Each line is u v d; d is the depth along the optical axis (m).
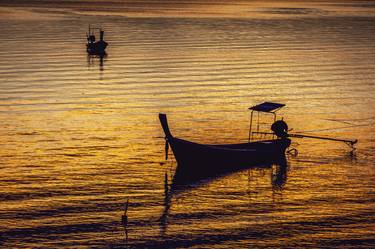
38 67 171.62
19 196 83.75
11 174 90.94
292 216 80.00
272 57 193.75
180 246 72.25
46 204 81.69
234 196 86.38
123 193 86.06
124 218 77.44
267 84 151.38
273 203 84.00
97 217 78.69
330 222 78.25
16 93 138.50
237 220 78.81
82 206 81.56
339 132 113.00
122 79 155.88
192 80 155.25
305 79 158.25
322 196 86.25
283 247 72.31
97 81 153.12
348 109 127.94
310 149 104.38
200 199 85.19
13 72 163.38
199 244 72.75
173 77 158.88
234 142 107.44
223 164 96.69
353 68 175.00
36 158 97.44
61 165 95.00
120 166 95.38
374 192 87.50
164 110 126.00
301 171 95.19
